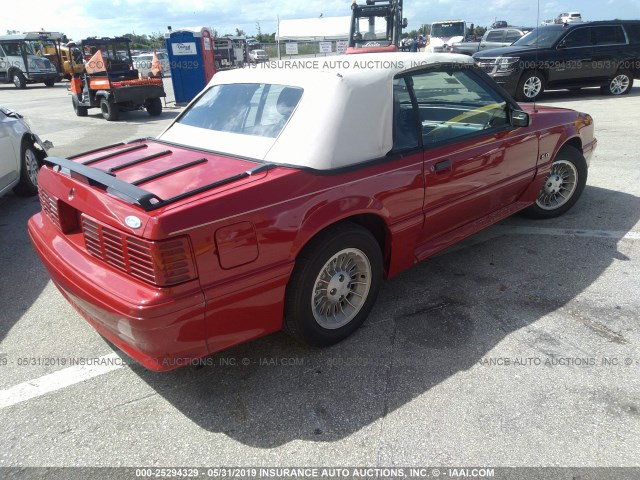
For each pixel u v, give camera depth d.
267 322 2.66
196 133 3.41
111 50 15.23
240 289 2.45
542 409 2.52
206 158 2.98
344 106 2.87
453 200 3.51
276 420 2.53
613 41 12.96
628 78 13.36
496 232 4.68
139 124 13.22
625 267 3.91
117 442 2.42
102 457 2.33
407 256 3.37
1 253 4.68
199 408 2.62
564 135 4.46
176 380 2.84
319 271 2.79
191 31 16.56
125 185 2.38
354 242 2.90
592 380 2.70
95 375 2.90
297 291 2.73
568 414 2.48
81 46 14.70
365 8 16.30
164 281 2.23
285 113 3.00
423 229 3.41
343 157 2.84
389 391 2.69
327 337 3.00
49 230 3.12
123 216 2.31
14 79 26.17
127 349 2.55
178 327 2.29
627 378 2.71
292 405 2.62
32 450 2.38
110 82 13.77
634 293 3.53
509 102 3.97
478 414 2.50
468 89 3.65
